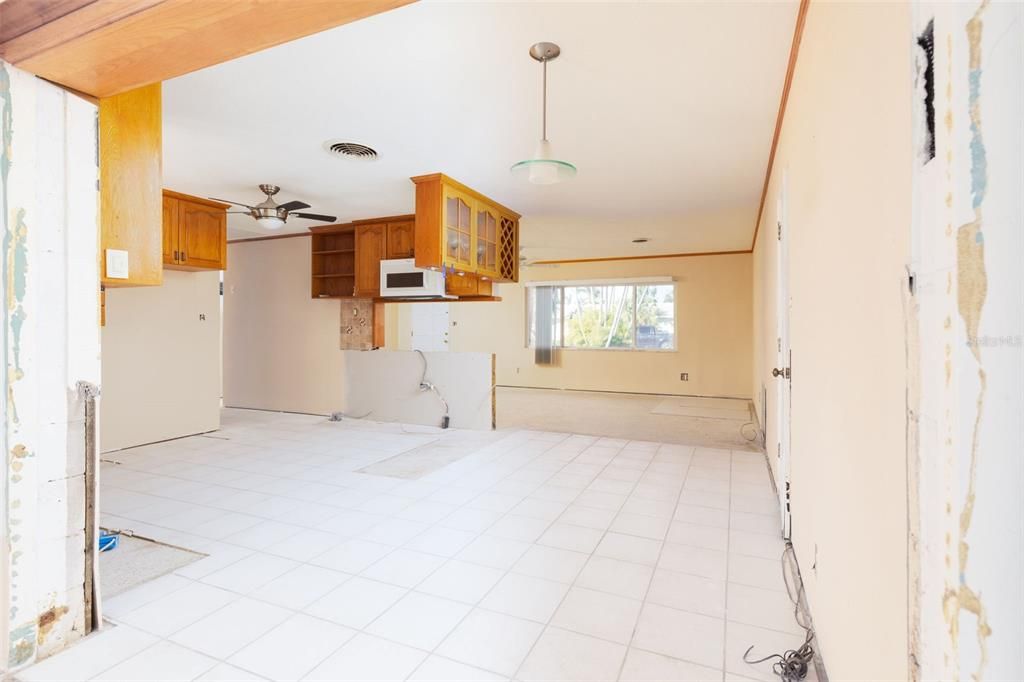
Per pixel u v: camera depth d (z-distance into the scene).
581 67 2.47
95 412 1.86
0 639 1.67
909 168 0.82
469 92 2.74
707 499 3.39
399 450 4.78
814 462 1.86
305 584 2.25
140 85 1.72
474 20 2.10
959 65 0.51
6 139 1.60
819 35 1.71
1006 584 0.48
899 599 0.89
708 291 8.65
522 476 3.93
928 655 0.58
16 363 1.65
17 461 1.66
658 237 7.05
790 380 2.55
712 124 3.13
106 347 4.71
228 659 1.74
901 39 0.86
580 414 6.88
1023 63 0.47
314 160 3.82
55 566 1.77
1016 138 0.47
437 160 3.82
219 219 5.04
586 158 3.77
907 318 0.69
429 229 4.18
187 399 5.37
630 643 1.83
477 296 5.78
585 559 2.50
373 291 5.84
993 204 0.49
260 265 7.07
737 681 1.63
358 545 2.66
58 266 1.73
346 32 2.19
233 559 2.50
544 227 6.33
